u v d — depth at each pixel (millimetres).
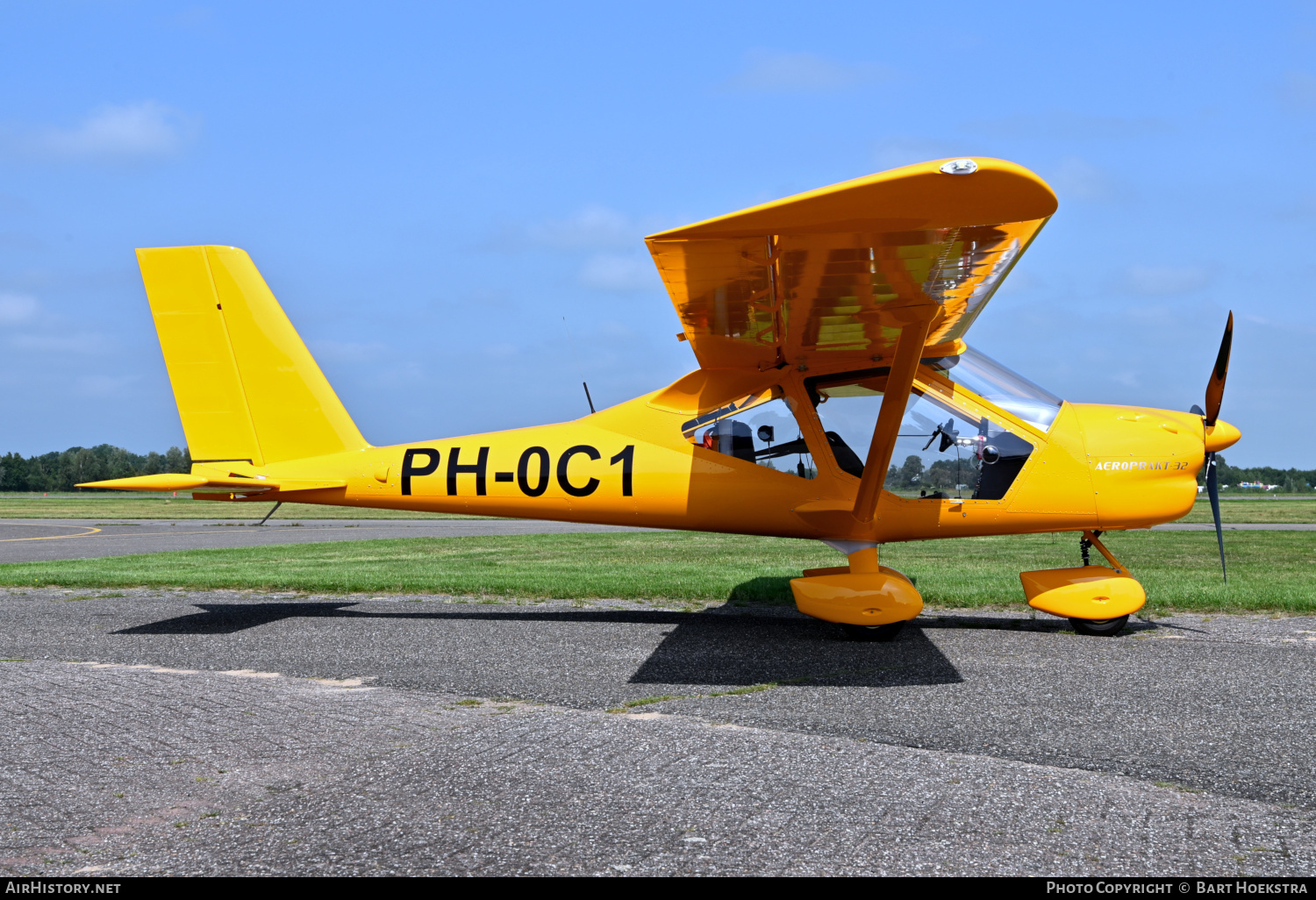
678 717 4270
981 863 2641
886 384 6441
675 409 7098
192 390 7512
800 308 5688
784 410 6879
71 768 3551
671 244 4660
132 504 50875
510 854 2727
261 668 5449
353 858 2711
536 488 7234
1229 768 3459
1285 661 5383
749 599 8258
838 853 2719
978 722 4129
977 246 4652
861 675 5160
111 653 5934
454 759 3627
